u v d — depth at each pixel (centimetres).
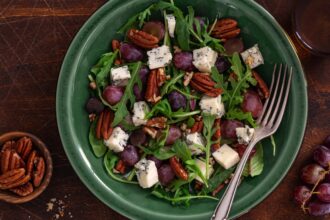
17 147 59
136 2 56
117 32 58
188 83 58
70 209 62
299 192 60
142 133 57
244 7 56
